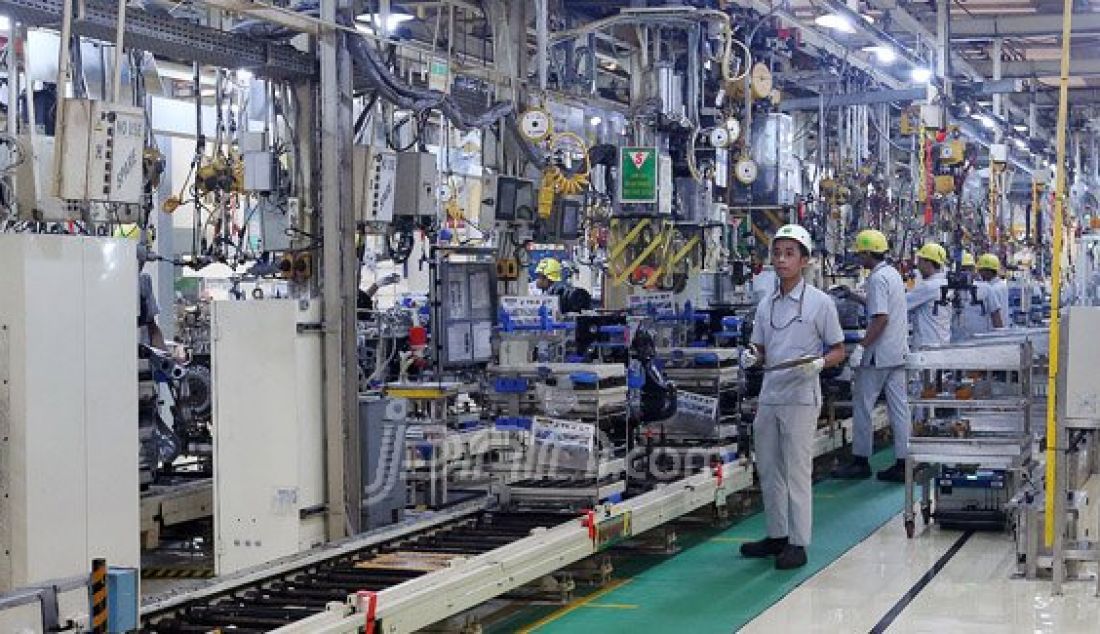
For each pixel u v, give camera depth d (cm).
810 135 1499
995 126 1950
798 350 745
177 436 911
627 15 934
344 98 718
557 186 867
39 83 683
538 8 842
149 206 740
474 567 559
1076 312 661
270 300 697
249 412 700
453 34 823
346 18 719
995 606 655
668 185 974
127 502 576
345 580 577
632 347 808
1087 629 607
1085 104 2397
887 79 1502
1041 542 738
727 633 607
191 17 838
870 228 1448
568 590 676
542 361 811
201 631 486
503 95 857
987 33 1708
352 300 726
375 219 741
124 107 566
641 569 756
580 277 1484
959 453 815
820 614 641
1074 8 1658
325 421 720
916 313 1177
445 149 981
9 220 561
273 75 723
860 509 946
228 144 847
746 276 1131
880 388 1071
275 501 696
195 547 858
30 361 527
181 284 1429
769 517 770
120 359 572
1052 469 679
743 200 1157
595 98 973
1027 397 812
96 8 586
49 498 536
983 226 1866
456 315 787
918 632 604
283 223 741
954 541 829
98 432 560
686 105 1026
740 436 915
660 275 978
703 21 976
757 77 1070
